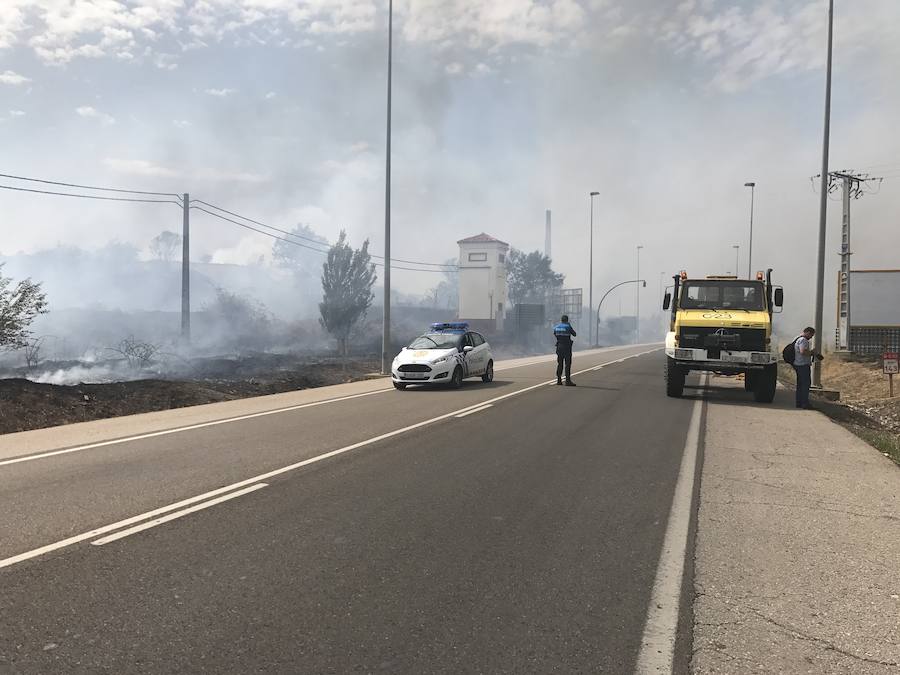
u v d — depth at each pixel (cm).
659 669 307
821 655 322
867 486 682
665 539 502
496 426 1073
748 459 821
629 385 1853
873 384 2538
